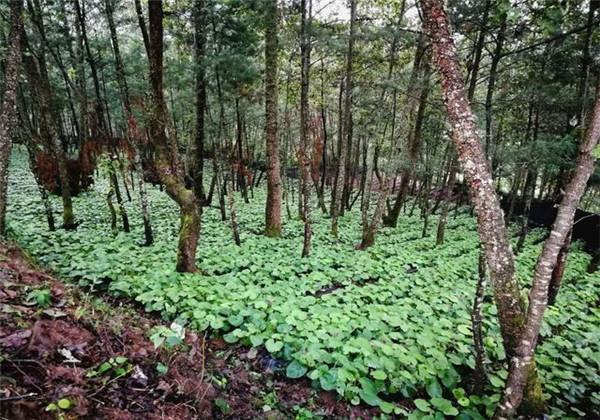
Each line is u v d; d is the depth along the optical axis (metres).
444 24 3.68
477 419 3.92
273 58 11.28
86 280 6.16
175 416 3.15
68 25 13.06
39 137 15.21
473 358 4.87
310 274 8.03
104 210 13.78
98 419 2.73
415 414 3.90
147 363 3.51
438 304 6.76
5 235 7.23
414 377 4.41
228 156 15.58
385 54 15.51
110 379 3.12
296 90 18.64
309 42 9.53
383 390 4.26
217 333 5.10
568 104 9.96
